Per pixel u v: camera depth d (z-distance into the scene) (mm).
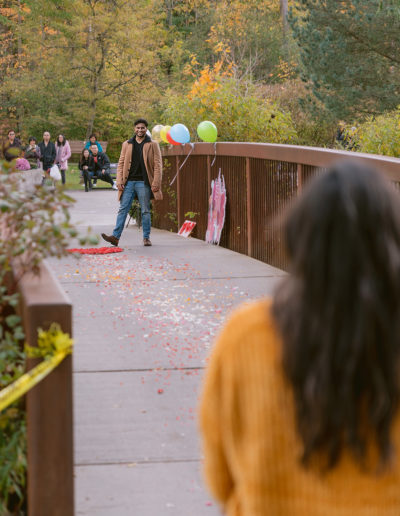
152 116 39094
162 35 43312
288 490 1456
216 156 11875
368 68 22250
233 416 1504
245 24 43562
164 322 6871
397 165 6664
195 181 12914
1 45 41688
